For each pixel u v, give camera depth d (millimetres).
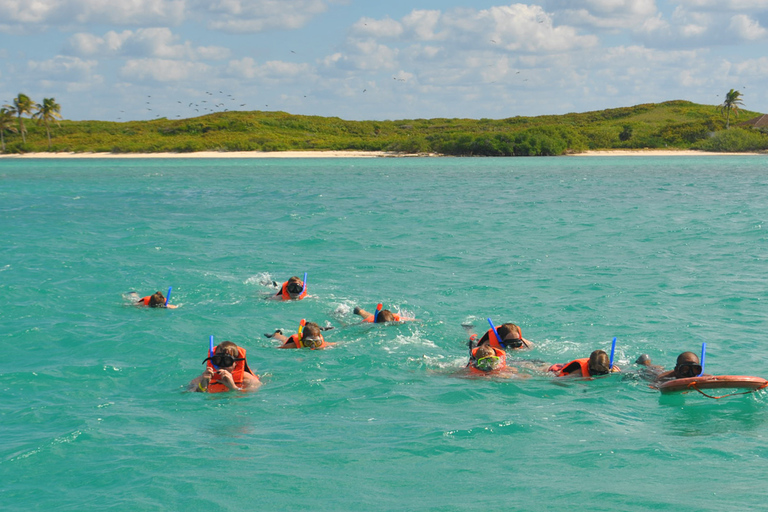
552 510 4621
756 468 5266
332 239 18594
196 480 5133
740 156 87000
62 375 7852
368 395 7262
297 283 11625
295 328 10125
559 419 6480
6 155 96062
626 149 100125
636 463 5406
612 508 4629
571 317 10328
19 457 5562
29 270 13961
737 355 8273
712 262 14406
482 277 13375
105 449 5754
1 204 28906
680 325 9688
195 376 7910
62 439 5930
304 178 47750
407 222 22328
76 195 33719
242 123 112688
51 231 20203
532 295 11781
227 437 6059
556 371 7977
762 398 7000
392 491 4965
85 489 5020
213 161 78875
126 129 114812
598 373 7797
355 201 30047
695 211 24141
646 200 28875
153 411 6762
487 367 7988
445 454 5641
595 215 23562
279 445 5863
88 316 10500
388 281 13148
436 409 6801
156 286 12688
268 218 23719
